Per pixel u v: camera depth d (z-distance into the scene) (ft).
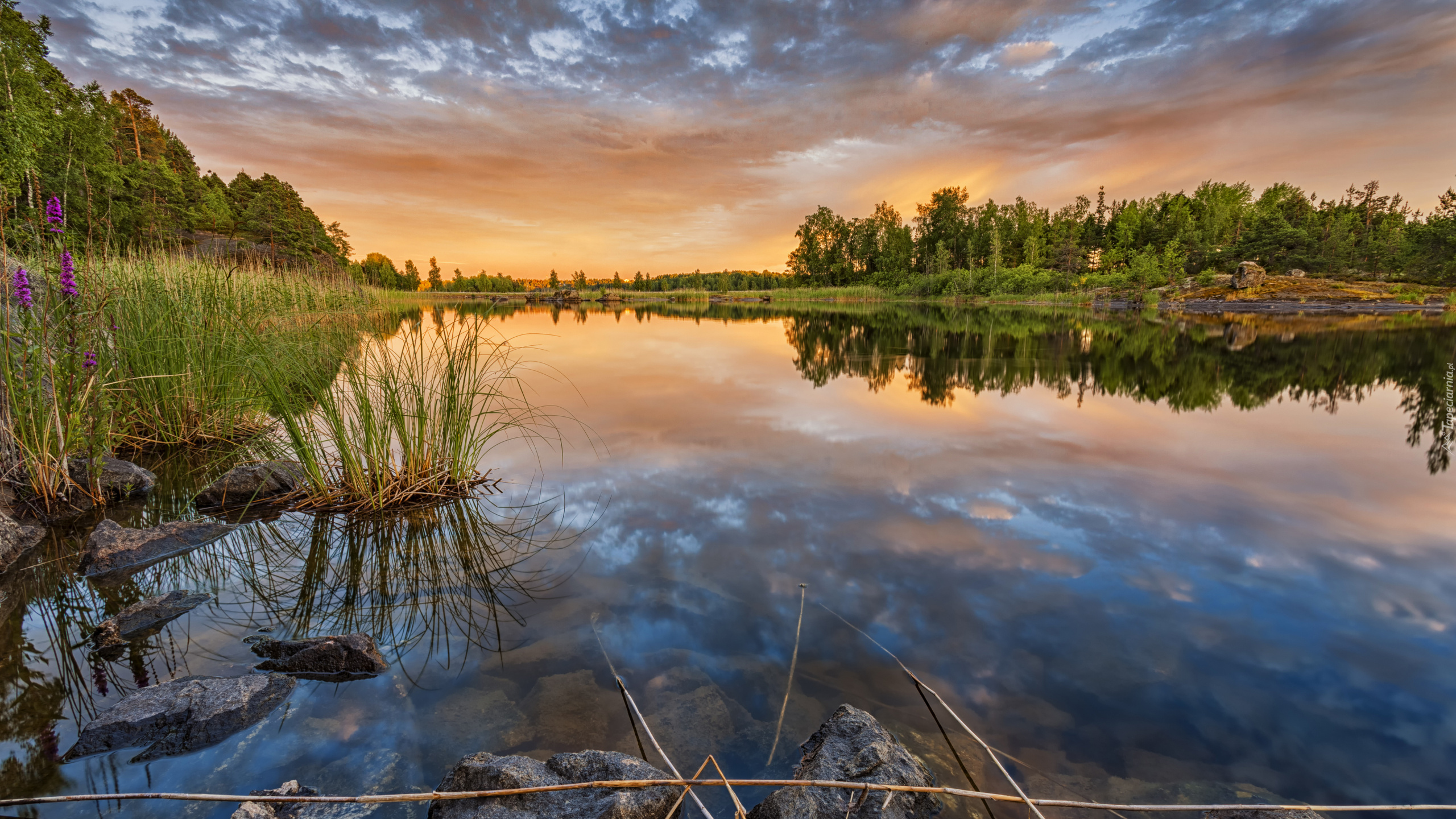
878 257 259.80
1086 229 262.06
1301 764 6.68
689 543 12.40
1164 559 11.57
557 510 14.33
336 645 8.37
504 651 8.79
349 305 37.09
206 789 6.23
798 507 14.28
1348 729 7.20
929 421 23.35
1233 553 11.78
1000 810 6.17
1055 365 40.93
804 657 8.61
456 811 5.87
